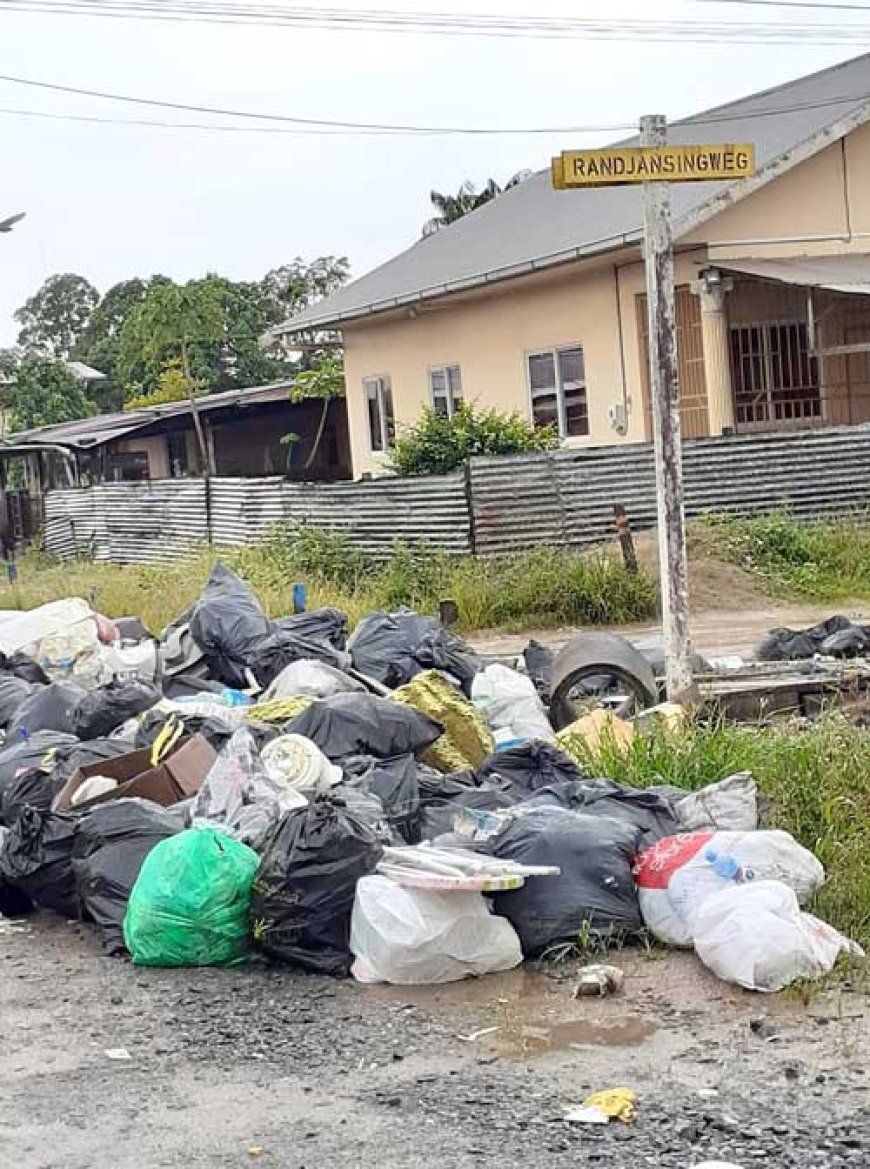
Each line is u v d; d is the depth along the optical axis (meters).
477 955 6.36
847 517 20.66
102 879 7.13
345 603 17.81
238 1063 5.57
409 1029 5.83
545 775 8.27
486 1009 6.01
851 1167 4.49
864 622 15.82
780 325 23.84
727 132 26.62
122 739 9.15
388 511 20.38
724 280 22.73
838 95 25.70
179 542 25.59
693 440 20.12
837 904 6.68
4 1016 6.23
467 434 22.53
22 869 7.54
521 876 6.42
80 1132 5.01
